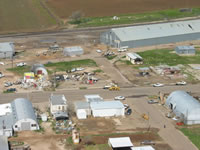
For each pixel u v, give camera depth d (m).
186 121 93.50
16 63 146.38
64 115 95.06
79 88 118.88
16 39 185.25
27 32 199.50
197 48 168.88
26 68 139.75
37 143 83.00
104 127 91.62
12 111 94.69
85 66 142.12
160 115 99.06
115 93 114.81
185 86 121.50
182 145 83.25
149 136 87.19
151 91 116.62
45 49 167.00
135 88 119.38
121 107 98.12
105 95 113.00
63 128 90.12
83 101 106.94
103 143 83.31
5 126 86.56
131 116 98.25
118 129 90.62
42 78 126.12
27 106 97.25
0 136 80.75
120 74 133.50
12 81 124.50
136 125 92.94
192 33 182.00
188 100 98.31
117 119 96.44
